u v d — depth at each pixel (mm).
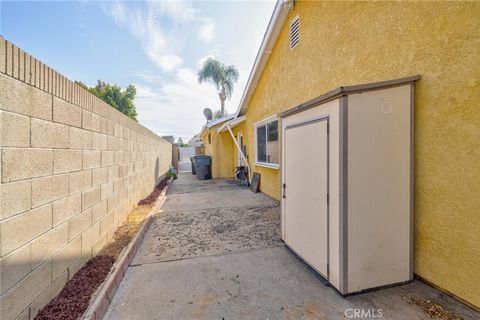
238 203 6734
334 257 2559
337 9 4203
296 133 3334
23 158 1713
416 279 2682
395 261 2588
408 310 2205
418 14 2660
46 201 1982
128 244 3508
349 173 2443
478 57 2113
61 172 2221
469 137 2189
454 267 2316
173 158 17750
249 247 3721
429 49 2531
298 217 3301
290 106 6098
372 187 2514
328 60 4492
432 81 2500
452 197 2326
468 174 2199
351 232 2451
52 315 1913
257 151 8711
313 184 2941
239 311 2234
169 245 3805
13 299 1601
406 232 2625
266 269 3027
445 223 2389
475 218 2154
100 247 3217
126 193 4660
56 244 2131
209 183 11023
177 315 2176
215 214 5605
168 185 9773
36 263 1848
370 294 2465
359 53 3658
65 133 2299
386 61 3133
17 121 1657
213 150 13203
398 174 2596
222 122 12141
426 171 2562
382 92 2541
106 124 3455
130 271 2965
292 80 5980
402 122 2609
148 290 2562
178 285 2662
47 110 2004
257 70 7941
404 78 2584
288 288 2604
